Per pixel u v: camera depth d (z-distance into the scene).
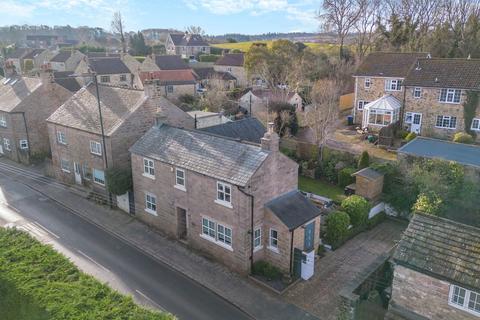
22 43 170.50
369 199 30.56
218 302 21.09
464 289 14.96
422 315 16.20
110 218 30.66
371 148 42.22
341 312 17.61
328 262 24.70
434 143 35.88
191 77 72.88
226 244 23.92
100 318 14.73
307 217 23.30
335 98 46.81
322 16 71.31
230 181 22.08
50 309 15.09
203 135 26.61
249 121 35.53
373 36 71.62
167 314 15.52
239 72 81.94
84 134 33.56
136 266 24.33
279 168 23.44
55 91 44.59
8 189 36.56
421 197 26.77
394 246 24.33
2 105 44.41
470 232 16.36
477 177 28.72
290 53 70.44
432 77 44.41
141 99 32.81
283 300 21.22
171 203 26.88
